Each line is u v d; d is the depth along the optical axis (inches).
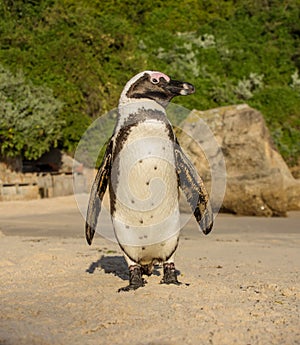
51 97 970.1
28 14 1227.2
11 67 1039.6
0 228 551.5
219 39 1494.8
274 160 696.4
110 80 1120.2
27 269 293.4
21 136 889.5
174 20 1631.4
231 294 217.9
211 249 395.2
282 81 1416.1
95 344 158.6
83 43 1152.8
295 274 283.9
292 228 560.1
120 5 1621.6
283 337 162.6
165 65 1301.7
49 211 725.9
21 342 161.6
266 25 1594.5
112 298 210.4
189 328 170.9
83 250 376.5
